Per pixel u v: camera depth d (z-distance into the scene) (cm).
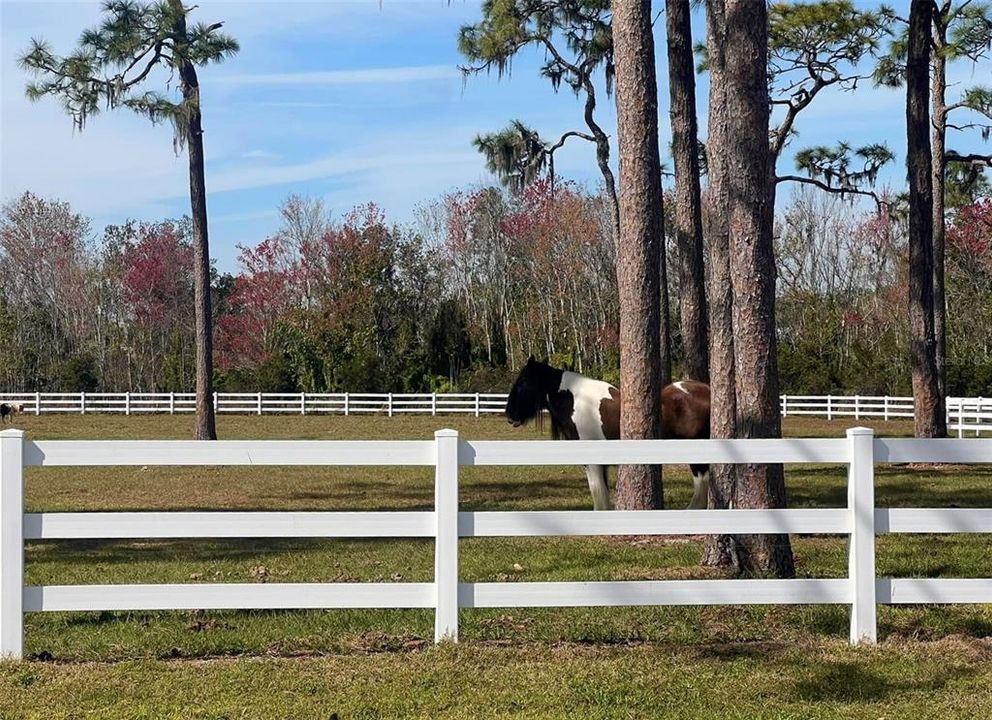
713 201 1237
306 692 627
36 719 587
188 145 2748
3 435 681
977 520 732
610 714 595
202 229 2775
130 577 1028
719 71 1278
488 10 2689
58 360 6228
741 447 726
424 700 614
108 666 673
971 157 2502
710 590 718
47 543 1282
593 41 2805
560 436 1409
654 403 1180
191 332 6650
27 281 6544
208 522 698
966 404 3022
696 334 1781
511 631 755
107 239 6950
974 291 4422
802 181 2759
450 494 708
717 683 641
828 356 4725
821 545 1138
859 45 2578
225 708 601
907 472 2059
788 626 759
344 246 5641
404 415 4281
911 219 2162
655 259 1172
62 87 2417
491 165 2970
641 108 1152
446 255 6031
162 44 2491
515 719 589
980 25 2272
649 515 720
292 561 1126
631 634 745
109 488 1967
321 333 5241
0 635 682
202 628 794
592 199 5666
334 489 1942
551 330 5453
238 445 704
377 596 711
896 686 638
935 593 733
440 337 5328
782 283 5916
